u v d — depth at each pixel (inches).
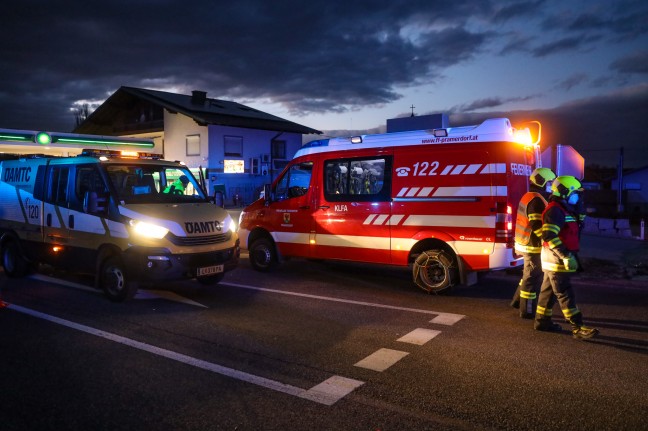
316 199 358.9
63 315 262.5
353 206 340.2
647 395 163.0
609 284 342.3
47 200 331.0
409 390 167.9
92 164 303.4
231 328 240.1
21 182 353.4
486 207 287.4
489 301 294.7
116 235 283.9
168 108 1278.3
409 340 221.3
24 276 365.4
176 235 281.1
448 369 186.5
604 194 1893.5
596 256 440.1
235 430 142.3
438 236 303.0
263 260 388.5
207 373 183.8
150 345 215.2
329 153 354.3
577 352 204.5
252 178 1365.7
